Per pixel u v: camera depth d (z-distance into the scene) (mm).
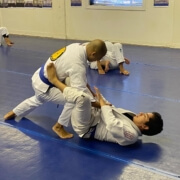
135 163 2209
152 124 2393
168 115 3016
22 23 8609
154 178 2041
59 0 7715
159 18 6586
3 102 3402
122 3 7008
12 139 2580
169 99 3461
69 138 2582
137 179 2033
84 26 7598
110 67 4742
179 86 3936
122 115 2420
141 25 6840
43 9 8070
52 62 2445
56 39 7867
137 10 6770
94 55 2365
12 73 4582
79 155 2326
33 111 3125
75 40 7668
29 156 2320
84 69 2381
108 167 2168
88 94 2418
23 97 3562
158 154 2324
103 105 2426
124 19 6996
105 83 4090
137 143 2486
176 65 5020
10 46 6844
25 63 5215
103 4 7273
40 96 2611
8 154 2350
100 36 7445
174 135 2611
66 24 7852
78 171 2127
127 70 4750
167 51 6203
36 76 2607
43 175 2086
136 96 3566
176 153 2338
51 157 2305
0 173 2111
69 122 2553
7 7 8742
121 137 2352
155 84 4027
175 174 2084
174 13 6383
